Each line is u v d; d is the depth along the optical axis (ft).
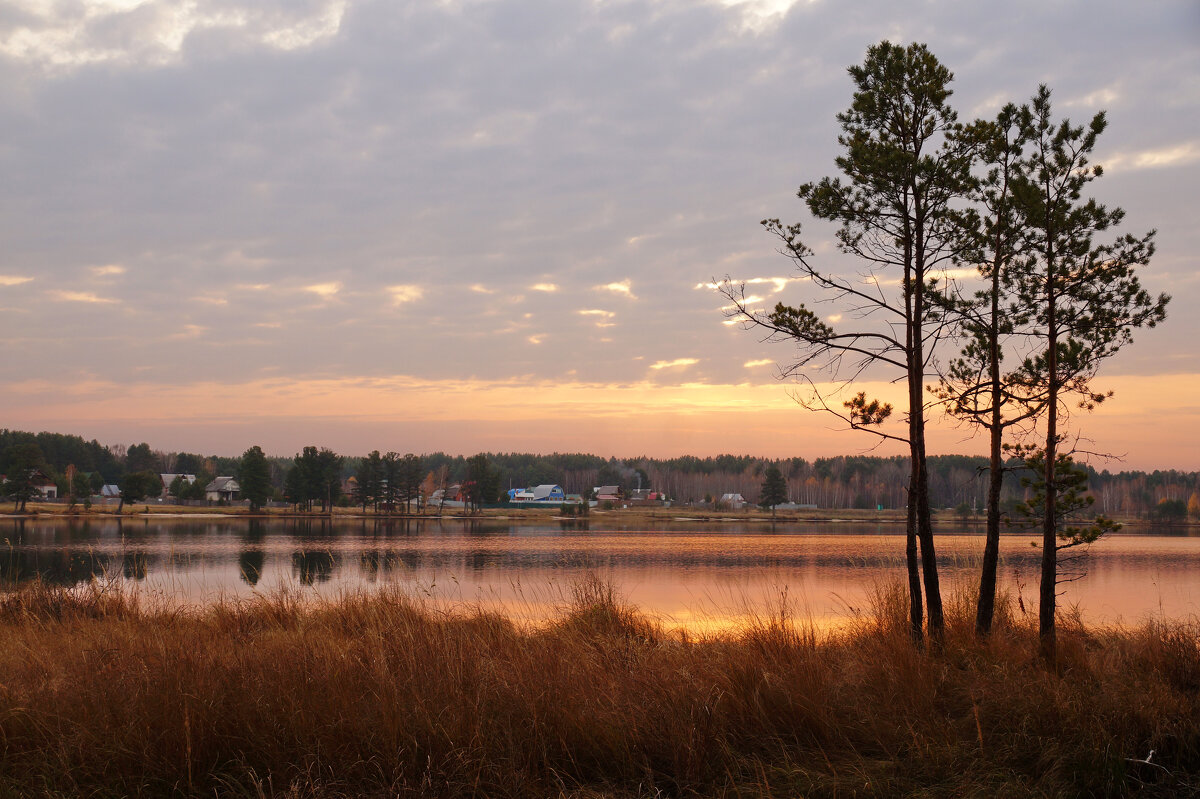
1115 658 24.71
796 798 15.30
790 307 29.71
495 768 15.44
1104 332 29.58
